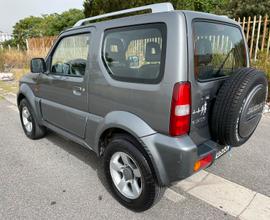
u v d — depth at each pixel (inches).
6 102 281.7
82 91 111.3
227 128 86.6
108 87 97.7
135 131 87.3
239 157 140.7
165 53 79.1
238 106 84.6
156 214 97.7
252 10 377.7
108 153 102.3
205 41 88.4
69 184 118.4
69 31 122.9
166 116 80.2
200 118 87.3
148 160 88.8
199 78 85.2
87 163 138.9
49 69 138.2
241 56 117.4
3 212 99.7
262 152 146.3
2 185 117.6
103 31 102.0
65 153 151.4
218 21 97.2
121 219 95.5
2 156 147.8
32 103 156.5
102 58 101.0
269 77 225.5
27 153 151.5
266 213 96.8
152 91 82.2
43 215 98.0
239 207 100.4
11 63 566.6
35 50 605.9
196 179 119.9
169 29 78.5
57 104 133.3
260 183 116.1
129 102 90.4
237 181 117.9
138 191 95.7
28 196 109.5
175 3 438.3
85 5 510.9
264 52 251.9
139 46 87.8
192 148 80.6
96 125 106.0
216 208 100.1
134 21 89.8
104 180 121.8
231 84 86.5
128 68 91.4
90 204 104.3
